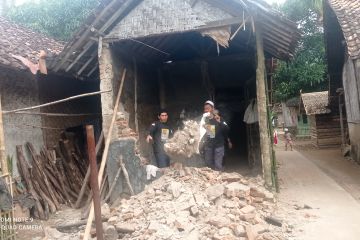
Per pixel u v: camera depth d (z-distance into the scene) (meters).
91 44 8.54
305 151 19.52
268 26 7.91
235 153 14.43
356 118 14.10
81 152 11.30
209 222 6.11
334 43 15.02
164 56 11.62
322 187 9.95
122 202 7.48
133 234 6.07
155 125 9.47
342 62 16.16
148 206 6.88
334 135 20.91
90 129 5.27
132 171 8.20
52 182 9.14
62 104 10.69
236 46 11.33
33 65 8.25
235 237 5.75
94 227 6.60
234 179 7.71
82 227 7.05
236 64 11.99
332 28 14.24
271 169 8.53
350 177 11.41
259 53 8.26
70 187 9.70
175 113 12.21
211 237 5.73
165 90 12.25
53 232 7.02
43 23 17.39
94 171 5.29
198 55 11.71
